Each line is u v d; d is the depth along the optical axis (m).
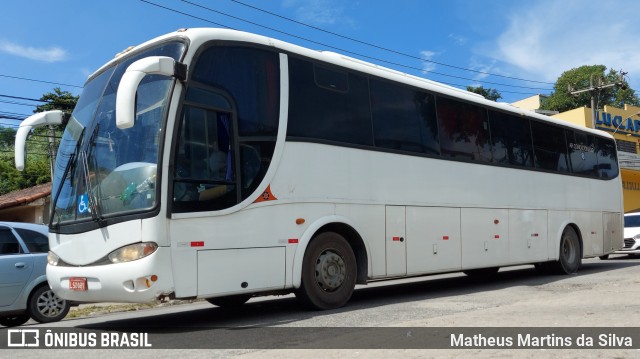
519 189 11.89
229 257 6.73
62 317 9.38
